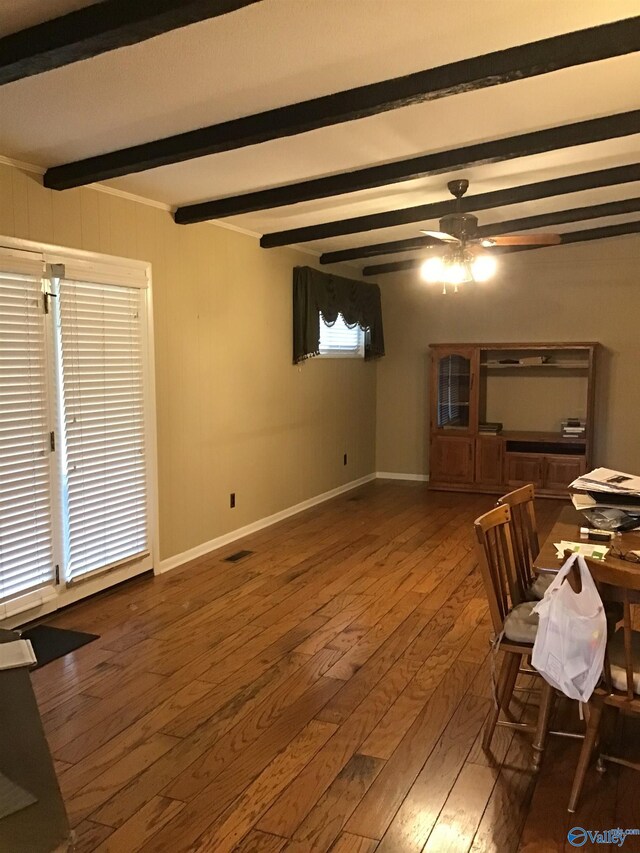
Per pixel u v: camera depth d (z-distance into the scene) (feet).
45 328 11.94
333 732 8.59
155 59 8.22
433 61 8.83
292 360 20.07
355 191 13.96
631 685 6.76
